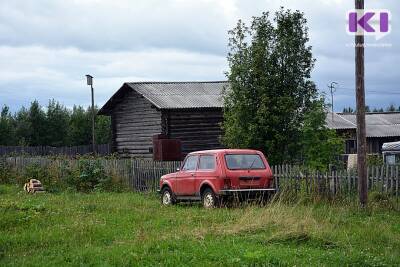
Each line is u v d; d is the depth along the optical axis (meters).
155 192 22.16
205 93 32.62
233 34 21.17
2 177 28.98
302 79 21.02
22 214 13.99
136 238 10.95
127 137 34.34
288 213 11.98
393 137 43.91
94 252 9.69
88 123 58.00
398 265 8.82
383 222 12.63
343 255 9.08
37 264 9.03
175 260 8.85
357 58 14.74
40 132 56.47
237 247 9.56
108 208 16.11
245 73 20.80
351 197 15.73
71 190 23.77
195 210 15.34
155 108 31.16
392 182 15.45
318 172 16.78
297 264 8.55
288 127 20.66
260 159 16.42
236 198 15.76
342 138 20.39
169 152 28.59
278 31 20.98
